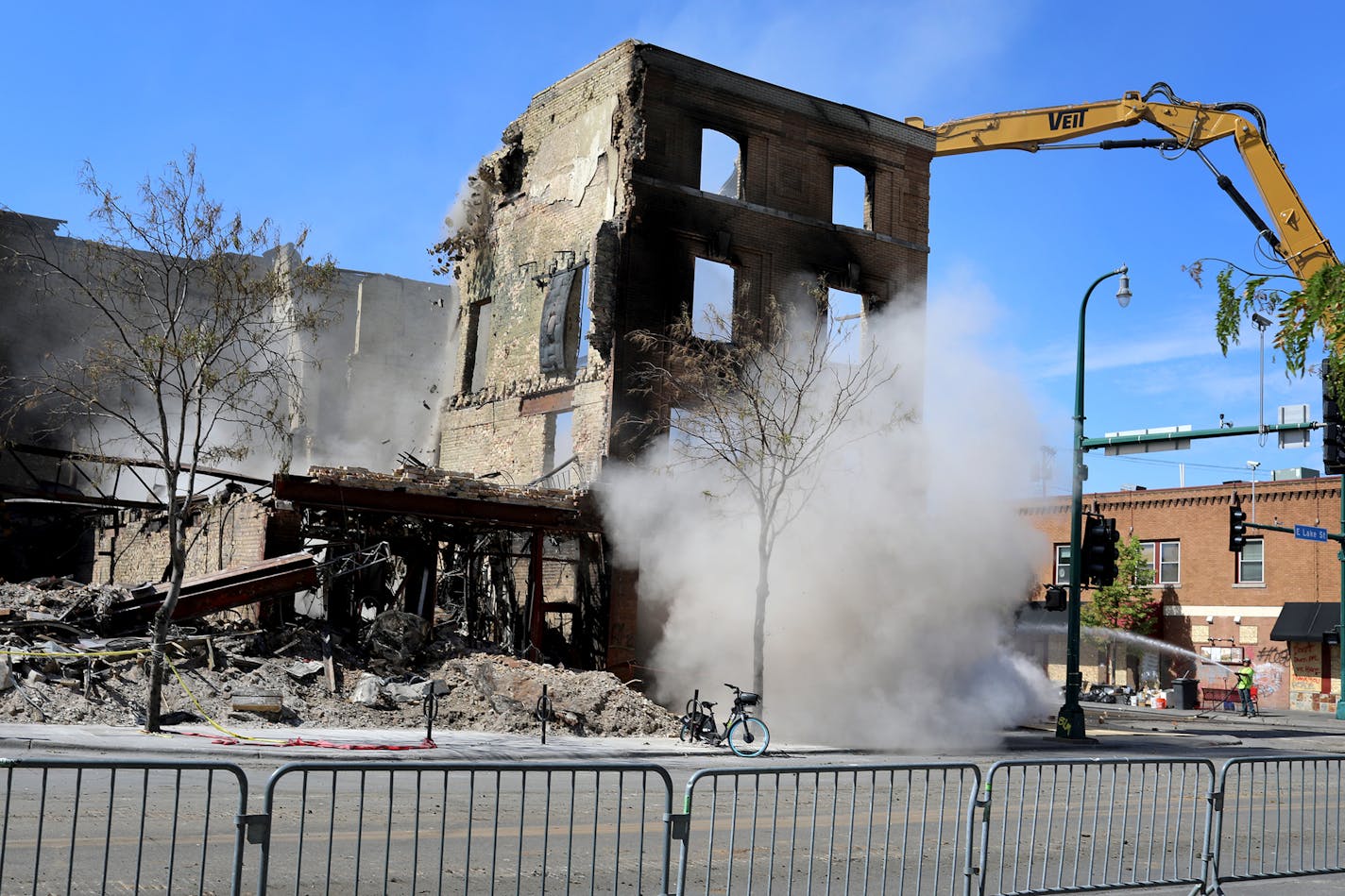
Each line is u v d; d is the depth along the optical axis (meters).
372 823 9.98
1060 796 14.94
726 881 8.54
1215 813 8.84
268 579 20.22
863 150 28.45
